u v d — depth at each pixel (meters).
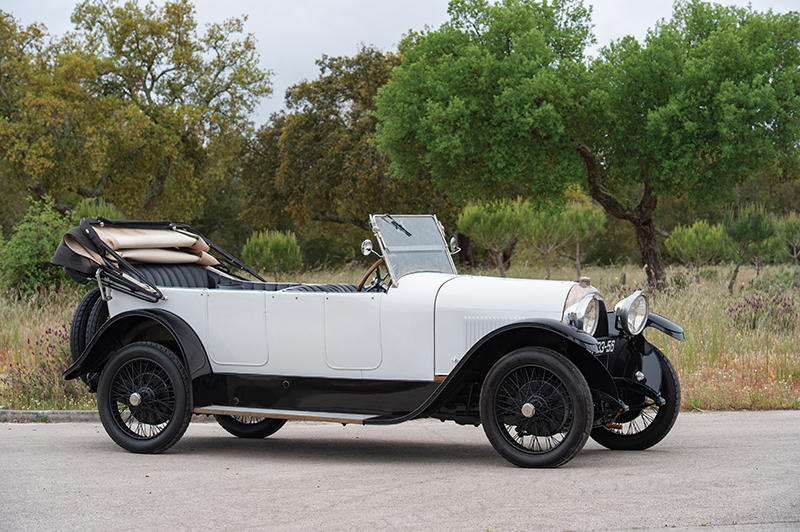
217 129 42.09
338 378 7.19
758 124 23.41
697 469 6.36
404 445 8.02
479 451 7.58
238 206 62.56
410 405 7.00
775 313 14.97
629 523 4.83
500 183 25.86
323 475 6.43
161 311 7.64
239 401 7.54
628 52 24.52
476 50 24.91
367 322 7.06
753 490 5.60
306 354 7.25
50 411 9.90
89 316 8.05
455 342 6.86
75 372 7.84
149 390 7.51
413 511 5.20
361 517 5.09
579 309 6.57
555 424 6.38
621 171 25.36
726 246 22.77
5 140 36.03
